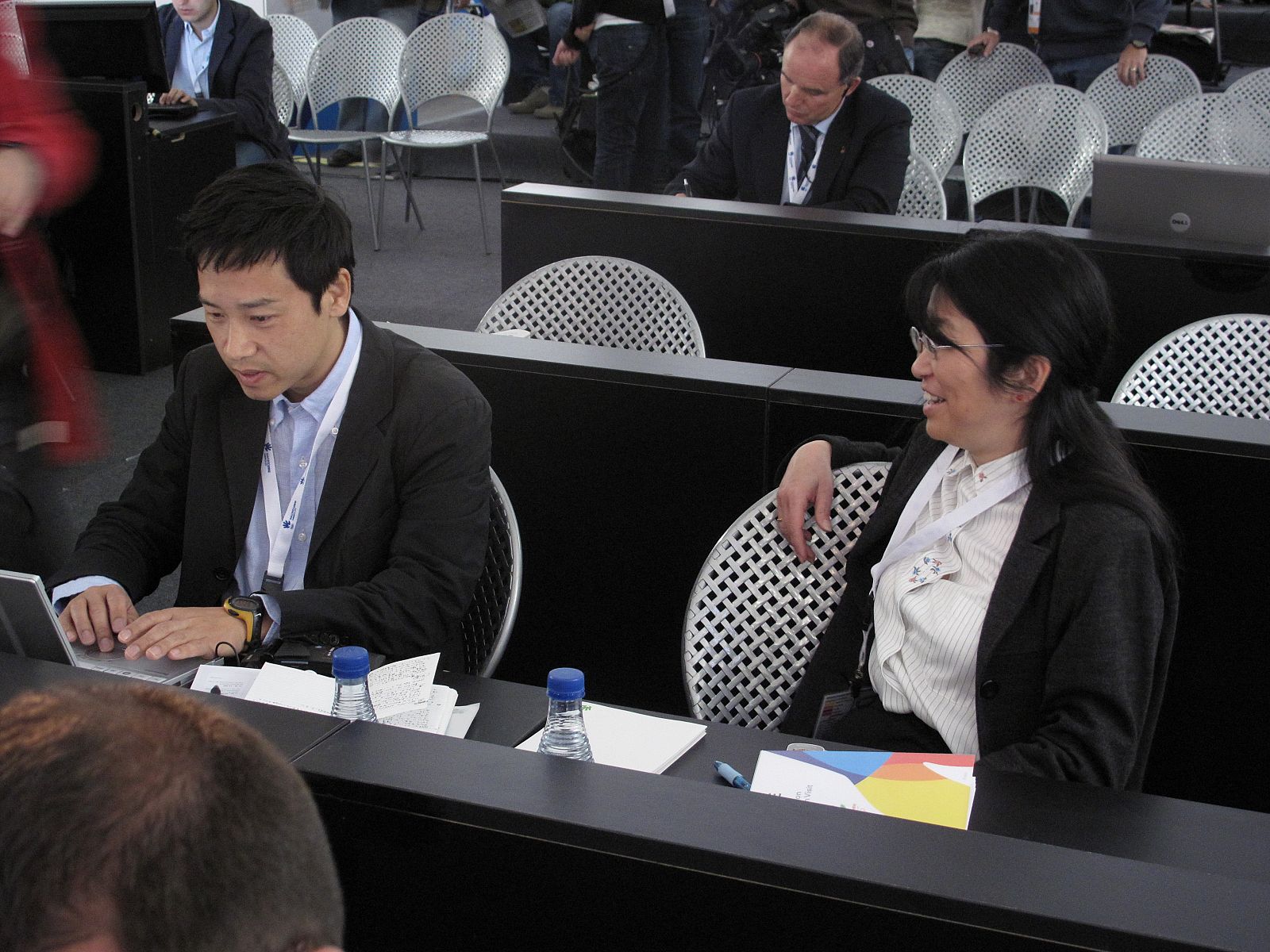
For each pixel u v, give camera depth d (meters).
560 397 2.50
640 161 5.96
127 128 4.38
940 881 0.88
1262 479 2.02
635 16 5.59
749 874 0.91
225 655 1.62
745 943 0.92
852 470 1.86
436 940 1.02
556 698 1.29
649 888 0.94
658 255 3.76
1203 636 2.12
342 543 1.82
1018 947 0.86
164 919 0.45
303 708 1.42
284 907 0.47
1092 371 1.55
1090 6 5.78
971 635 1.57
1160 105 5.78
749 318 3.74
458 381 1.86
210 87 5.44
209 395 1.89
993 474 1.61
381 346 1.84
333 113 7.50
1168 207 3.33
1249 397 2.54
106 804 0.46
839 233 3.57
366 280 5.57
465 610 1.85
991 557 1.59
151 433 4.08
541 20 6.73
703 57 6.05
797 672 1.86
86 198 4.46
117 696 0.52
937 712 1.59
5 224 1.95
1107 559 1.50
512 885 0.98
